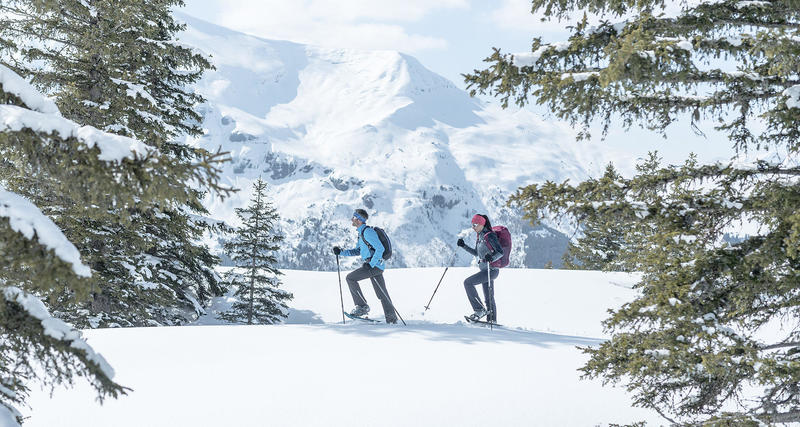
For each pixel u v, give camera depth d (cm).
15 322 351
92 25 1427
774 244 465
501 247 1166
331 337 937
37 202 1220
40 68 1385
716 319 466
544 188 518
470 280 1188
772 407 489
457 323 1188
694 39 474
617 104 529
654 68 461
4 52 1310
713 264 472
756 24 500
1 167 680
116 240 1453
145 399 651
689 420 511
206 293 2069
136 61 1577
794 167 513
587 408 648
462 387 702
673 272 488
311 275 2666
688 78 498
